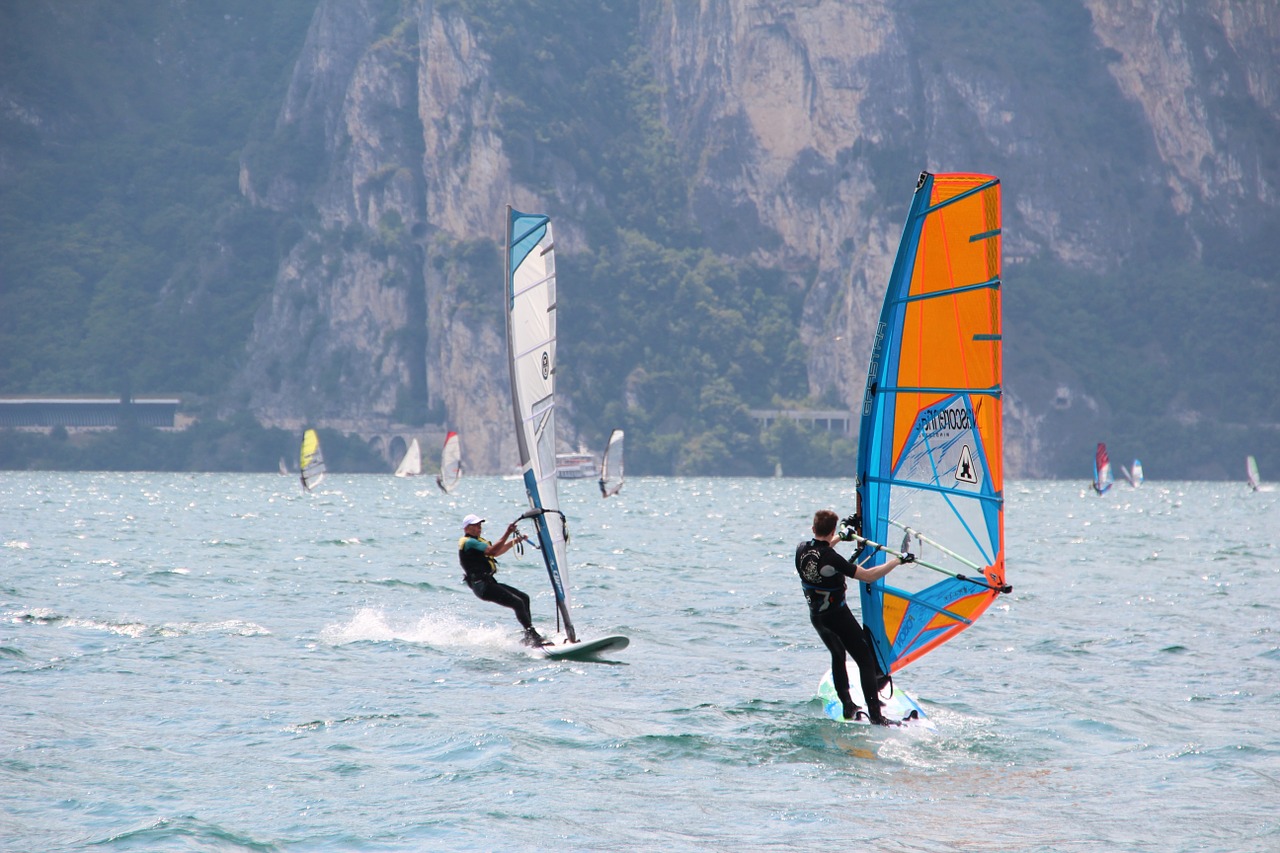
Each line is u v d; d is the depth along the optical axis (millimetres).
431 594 87312
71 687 49250
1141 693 51156
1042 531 189750
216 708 46188
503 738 41688
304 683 51562
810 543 44125
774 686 52344
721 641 65750
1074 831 32688
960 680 54031
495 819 33219
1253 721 45844
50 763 38000
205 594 84375
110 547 127938
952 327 42281
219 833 31734
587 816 33625
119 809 33625
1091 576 106500
